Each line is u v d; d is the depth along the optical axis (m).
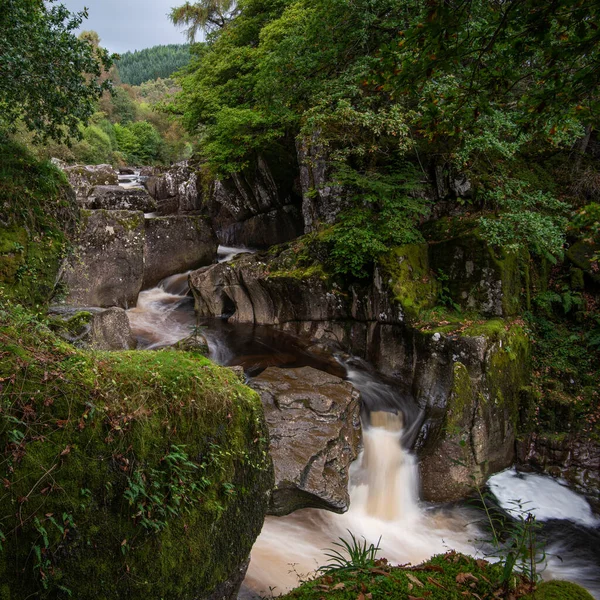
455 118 3.11
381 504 6.25
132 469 2.63
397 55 2.73
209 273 10.84
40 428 2.37
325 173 9.47
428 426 7.01
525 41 2.59
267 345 9.31
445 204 9.23
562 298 8.48
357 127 8.27
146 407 2.84
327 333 9.33
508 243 7.93
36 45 4.45
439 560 3.38
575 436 7.14
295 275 9.35
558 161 10.29
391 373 8.07
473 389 6.75
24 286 4.88
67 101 4.95
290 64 9.41
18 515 2.18
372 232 8.28
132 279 10.53
